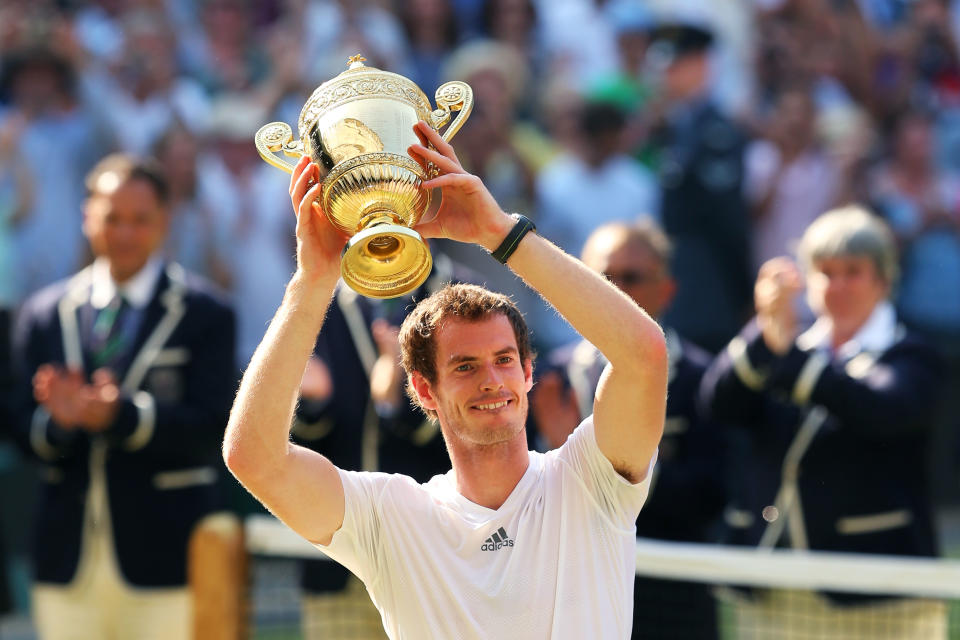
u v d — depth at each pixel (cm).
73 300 2275
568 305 1144
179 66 3562
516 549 1182
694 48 3584
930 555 2041
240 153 3431
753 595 2078
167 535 2194
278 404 1144
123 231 2220
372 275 1138
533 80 3759
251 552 2134
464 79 3581
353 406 2078
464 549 1186
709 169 3456
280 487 1162
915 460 2056
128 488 2191
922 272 3644
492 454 1197
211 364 2230
